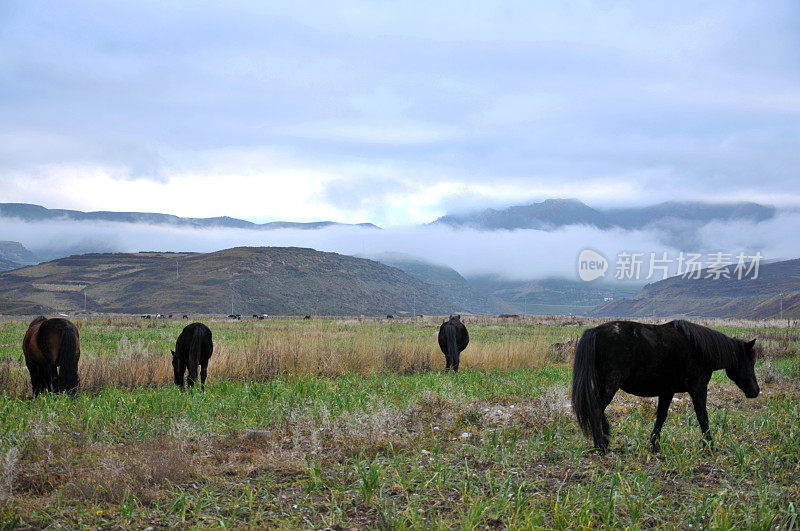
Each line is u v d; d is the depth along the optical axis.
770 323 52.00
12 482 6.18
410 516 5.48
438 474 6.46
